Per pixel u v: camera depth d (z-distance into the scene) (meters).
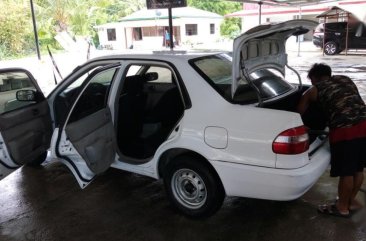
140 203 3.48
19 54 22.59
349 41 16.75
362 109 2.87
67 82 3.91
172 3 6.11
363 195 3.38
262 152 2.60
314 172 2.65
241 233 2.90
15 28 22.17
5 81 3.64
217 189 2.93
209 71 3.09
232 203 3.38
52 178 4.17
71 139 2.89
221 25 33.97
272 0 9.93
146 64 3.30
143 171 3.35
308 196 3.44
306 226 2.95
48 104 3.93
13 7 22.20
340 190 2.99
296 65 13.65
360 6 15.72
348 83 2.93
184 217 3.18
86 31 23.94
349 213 3.07
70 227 3.13
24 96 3.54
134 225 3.10
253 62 2.95
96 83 3.81
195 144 2.85
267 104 3.02
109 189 3.82
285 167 2.55
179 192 3.16
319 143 3.01
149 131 3.79
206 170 2.90
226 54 3.62
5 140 3.18
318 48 20.52
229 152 2.72
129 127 3.80
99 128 3.20
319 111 3.30
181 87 3.00
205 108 2.85
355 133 2.81
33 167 4.52
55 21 23.25
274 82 3.42
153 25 24.72
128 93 3.87
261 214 3.17
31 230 3.11
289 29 3.04
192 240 2.84
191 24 27.19
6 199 3.70
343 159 2.86
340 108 2.84
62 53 22.09
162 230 3.00
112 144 3.41
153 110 3.82
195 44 25.31
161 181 3.94
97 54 19.22
